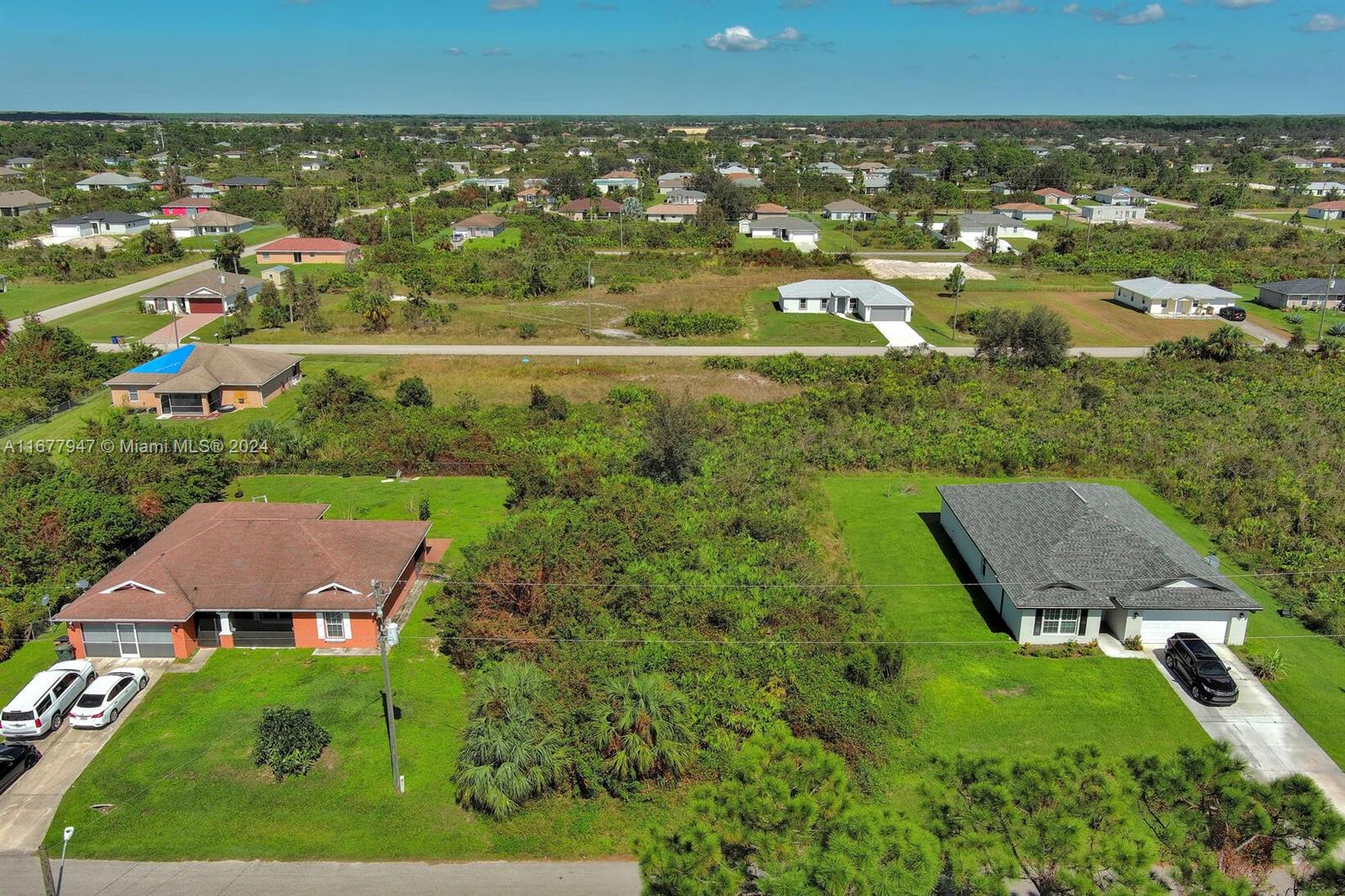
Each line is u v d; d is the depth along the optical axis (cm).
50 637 3366
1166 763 1917
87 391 6384
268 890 2244
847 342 7762
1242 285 10300
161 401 5928
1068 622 3338
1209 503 4519
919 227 13925
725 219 14550
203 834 2425
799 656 3058
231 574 3284
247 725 2855
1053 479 4938
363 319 8288
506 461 5009
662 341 7788
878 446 5203
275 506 3944
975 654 3278
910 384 6362
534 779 2489
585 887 2267
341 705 2953
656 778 2584
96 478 4103
